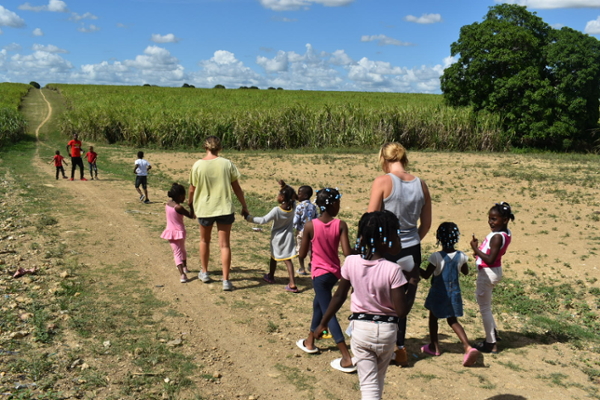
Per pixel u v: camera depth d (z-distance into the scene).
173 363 4.35
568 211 12.11
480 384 4.30
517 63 28.39
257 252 8.48
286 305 5.99
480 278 5.03
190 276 6.81
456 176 17.14
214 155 6.29
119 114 31.12
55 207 11.02
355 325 3.20
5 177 15.71
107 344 4.57
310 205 7.41
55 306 5.37
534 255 8.95
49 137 33.84
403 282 3.12
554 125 27.53
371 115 28.38
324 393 4.04
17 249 7.38
